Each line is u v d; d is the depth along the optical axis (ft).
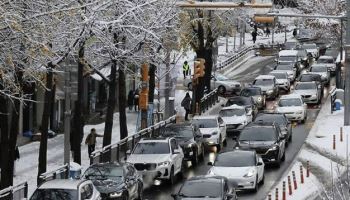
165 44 286.25
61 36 173.58
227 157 200.64
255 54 606.14
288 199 185.26
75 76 193.57
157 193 199.00
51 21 157.99
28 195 186.19
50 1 159.12
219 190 157.99
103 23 185.06
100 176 176.55
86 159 245.04
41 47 154.10
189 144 238.27
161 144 214.28
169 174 207.41
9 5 146.92
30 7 153.48
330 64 484.74
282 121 275.80
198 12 374.43
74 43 181.06
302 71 490.08
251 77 499.10
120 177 176.65
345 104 288.71
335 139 261.44
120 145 238.07
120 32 230.48
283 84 417.69
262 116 277.85
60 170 184.65
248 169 195.21
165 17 241.14
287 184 204.44
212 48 415.23
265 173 224.94
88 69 242.58
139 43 241.76
